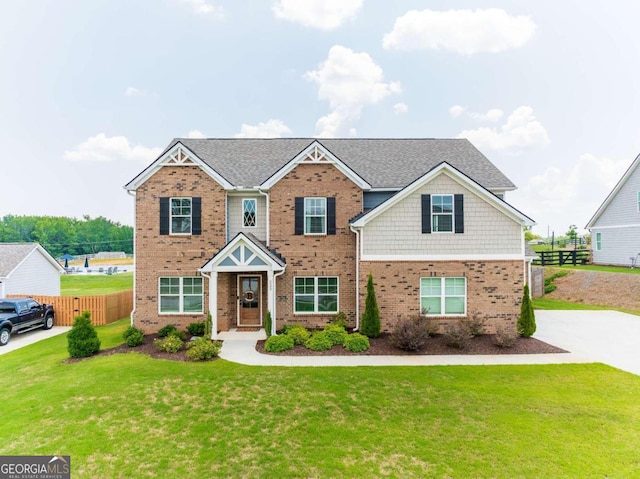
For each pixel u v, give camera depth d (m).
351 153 21.44
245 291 18.19
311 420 8.44
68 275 57.22
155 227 17.36
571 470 6.60
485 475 6.47
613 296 24.98
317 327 17.34
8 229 121.50
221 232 17.44
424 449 7.27
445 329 15.70
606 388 10.23
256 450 7.27
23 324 18.22
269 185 17.25
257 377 11.06
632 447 7.31
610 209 32.59
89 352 13.52
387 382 10.66
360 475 6.48
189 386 10.38
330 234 17.47
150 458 7.05
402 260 16.27
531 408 9.00
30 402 9.52
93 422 8.44
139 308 17.33
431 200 16.33
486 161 20.38
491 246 16.33
